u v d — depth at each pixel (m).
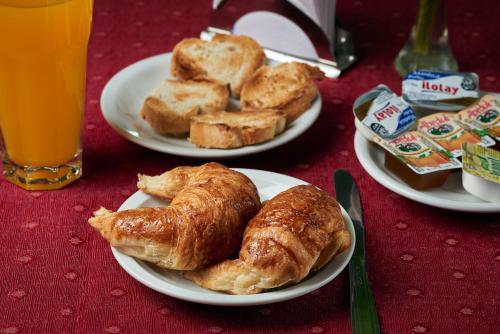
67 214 0.81
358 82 1.04
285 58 1.06
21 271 0.75
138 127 0.91
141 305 0.72
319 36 1.04
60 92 0.81
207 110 0.93
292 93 0.93
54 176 0.84
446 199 0.80
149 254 0.70
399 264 0.77
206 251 0.70
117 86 0.96
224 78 0.99
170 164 0.89
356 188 0.84
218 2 1.09
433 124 0.88
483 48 1.12
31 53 0.79
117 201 0.83
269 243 0.68
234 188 0.73
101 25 1.14
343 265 0.71
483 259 0.78
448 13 1.19
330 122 0.97
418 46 1.05
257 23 1.07
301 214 0.70
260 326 0.70
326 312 0.72
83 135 0.92
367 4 1.21
